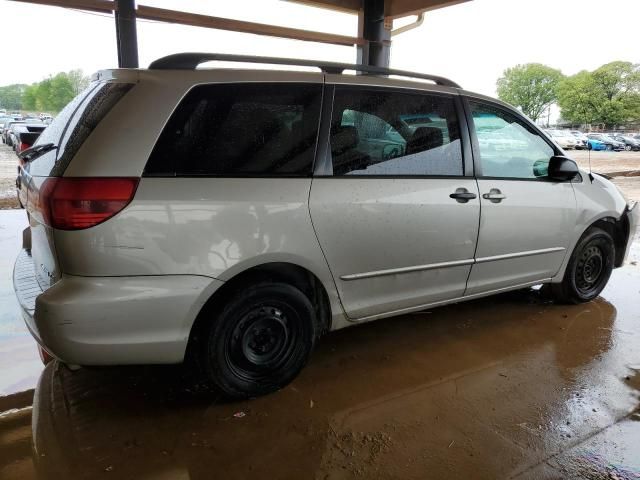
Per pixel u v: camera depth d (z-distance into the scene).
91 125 2.14
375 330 3.46
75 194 1.97
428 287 3.01
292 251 2.41
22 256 2.83
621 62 54.62
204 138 2.24
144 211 2.06
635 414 2.50
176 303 2.15
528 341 3.32
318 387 2.68
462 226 3.00
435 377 2.82
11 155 17.78
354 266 2.66
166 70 2.29
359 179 2.62
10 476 1.97
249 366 2.46
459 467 2.07
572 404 2.57
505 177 3.24
